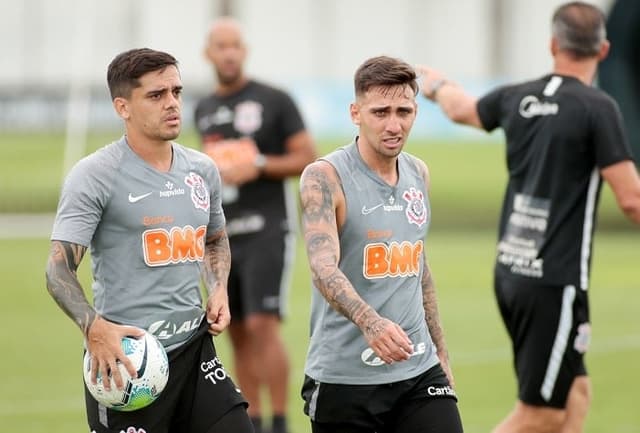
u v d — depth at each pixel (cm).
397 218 2092
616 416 3456
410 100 2042
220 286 2167
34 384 3841
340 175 2075
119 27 13600
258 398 3312
